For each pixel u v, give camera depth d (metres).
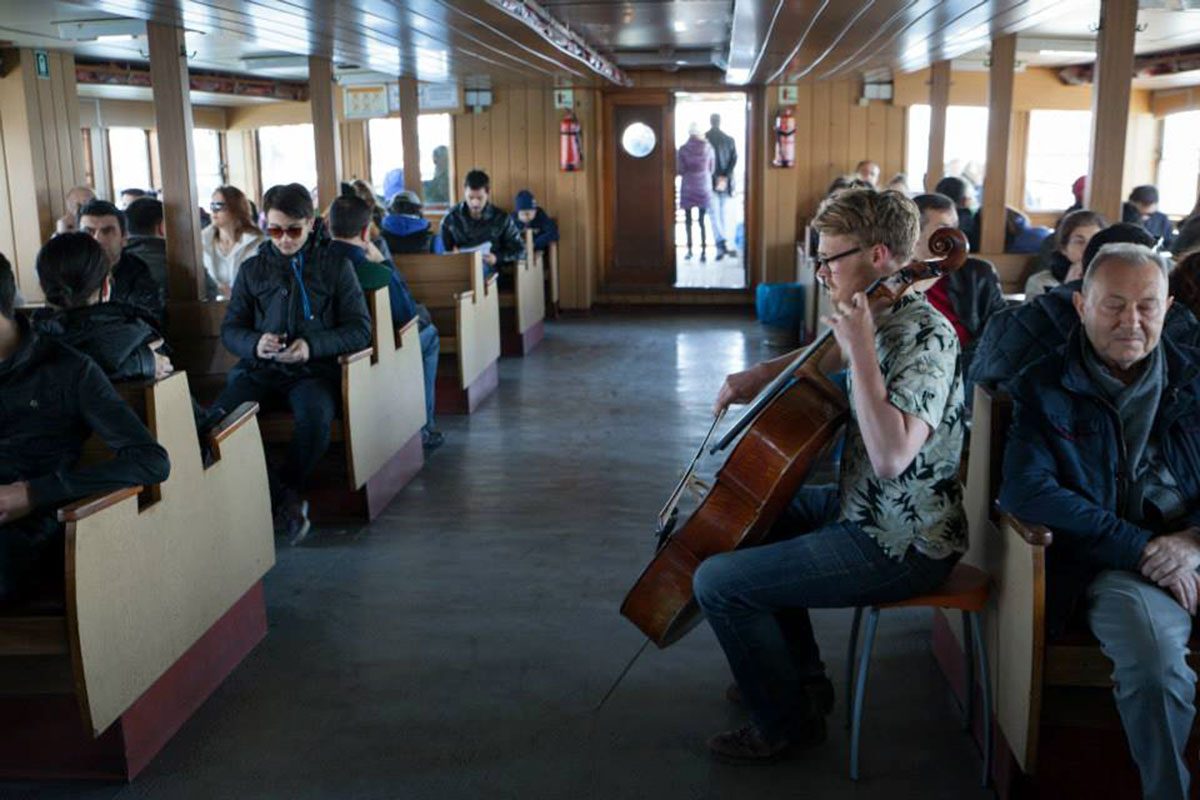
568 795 2.71
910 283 2.43
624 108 12.11
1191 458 2.55
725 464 2.67
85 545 2.53
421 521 4.87
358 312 4.74
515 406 7.26
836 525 2.62
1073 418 2.56
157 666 2.87
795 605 2.60
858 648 3.53
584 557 4.39
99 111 11.12
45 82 9.16
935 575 2.55
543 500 5.16
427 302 7.25
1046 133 12.23
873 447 2.34
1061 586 2.46
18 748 2.79
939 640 3.39
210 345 5.52
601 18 7.82
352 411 4.58
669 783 2.76
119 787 2.76
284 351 4.56
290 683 3.33
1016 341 2.94
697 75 11.87
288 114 13.09
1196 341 2.86
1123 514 2.57
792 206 11.77
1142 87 11.66
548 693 3.25
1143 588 2.40
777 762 2.84
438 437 6.19
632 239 12.38
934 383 2.38
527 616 3.81
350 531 4.75
